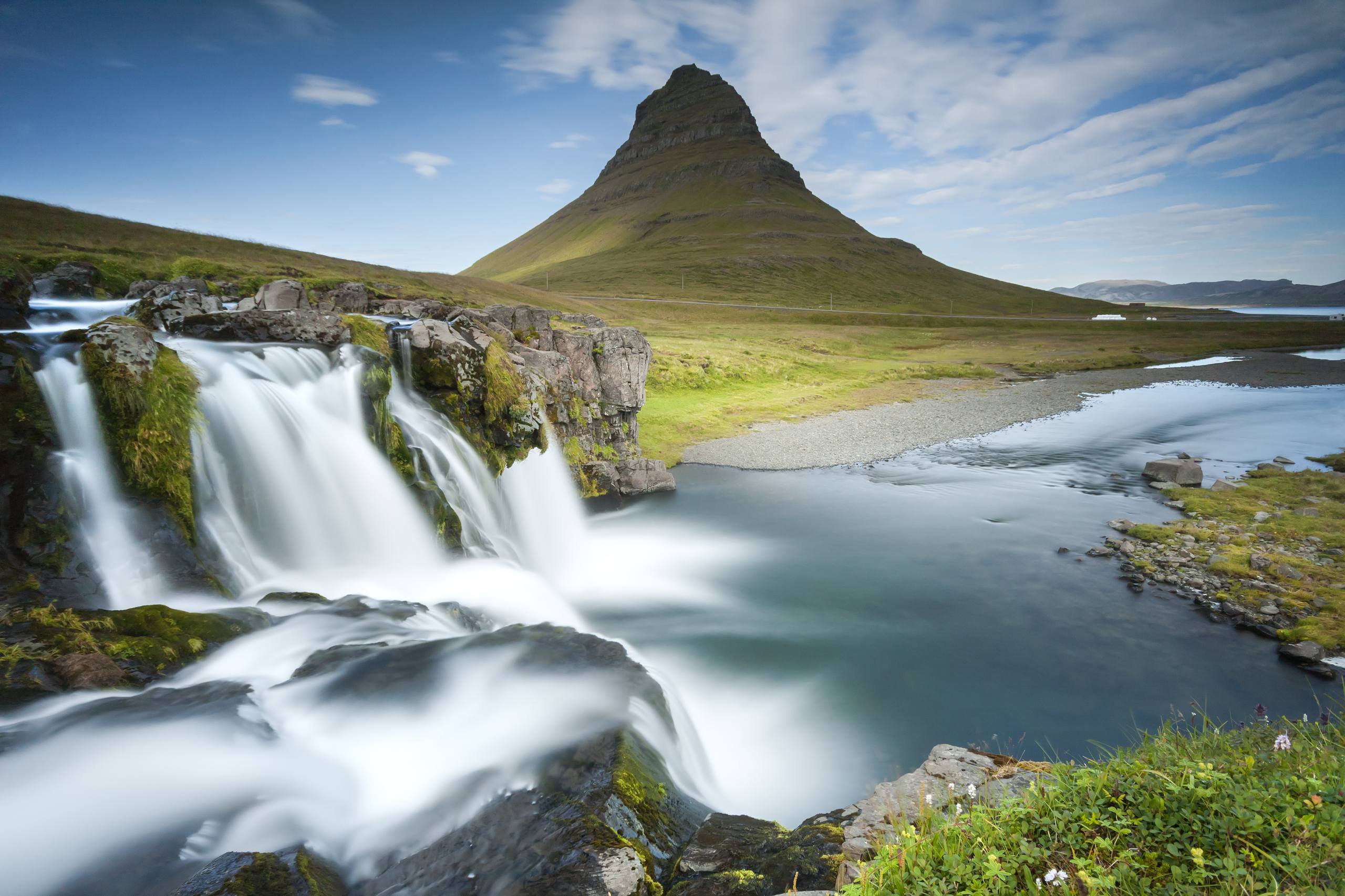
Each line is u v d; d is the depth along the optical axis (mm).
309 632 11281
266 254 79188
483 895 5957
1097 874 4238
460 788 7578
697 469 38344
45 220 56406
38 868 6000
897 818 6145
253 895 5648
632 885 5941
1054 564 23000
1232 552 22203
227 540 13438
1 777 7000
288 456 15461
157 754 7656
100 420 12406
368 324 20312
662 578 22562
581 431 30828
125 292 29172
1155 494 31344
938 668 16359
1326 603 18172
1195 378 76438
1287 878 3945
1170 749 6086
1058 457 39469
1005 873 4359
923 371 79375
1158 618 18625
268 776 7543
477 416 21938
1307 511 26078
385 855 6652
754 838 7188
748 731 13828
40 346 12711
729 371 68000
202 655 10078
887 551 24875
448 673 10055
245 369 15914
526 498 23531
